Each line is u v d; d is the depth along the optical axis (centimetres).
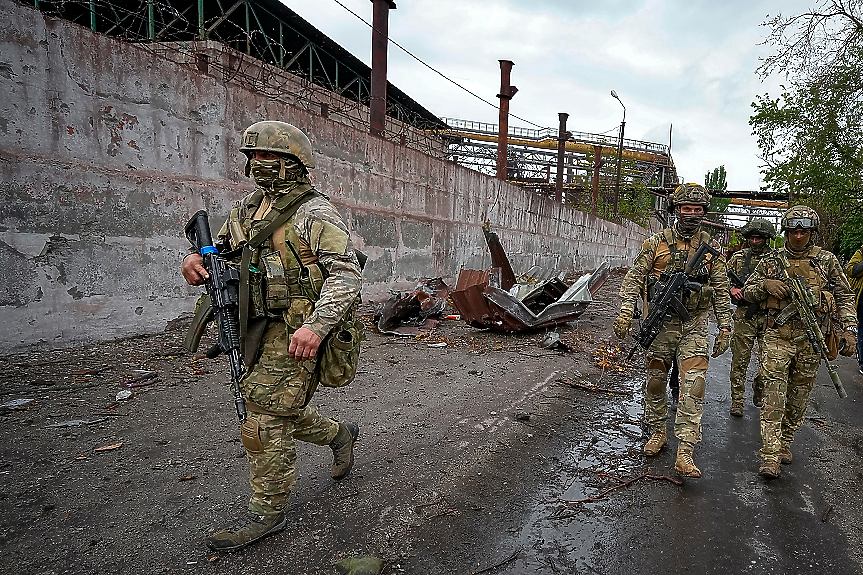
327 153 865
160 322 628
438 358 640
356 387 505
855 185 1195
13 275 498
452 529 272
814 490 341
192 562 232
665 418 386
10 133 486
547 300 1019
